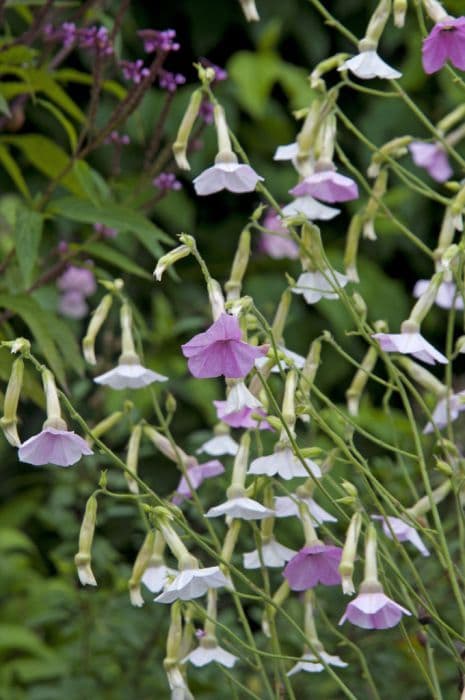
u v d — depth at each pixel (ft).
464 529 3.99
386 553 3.84
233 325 3.63
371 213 4.09
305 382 3.88
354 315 3.88
